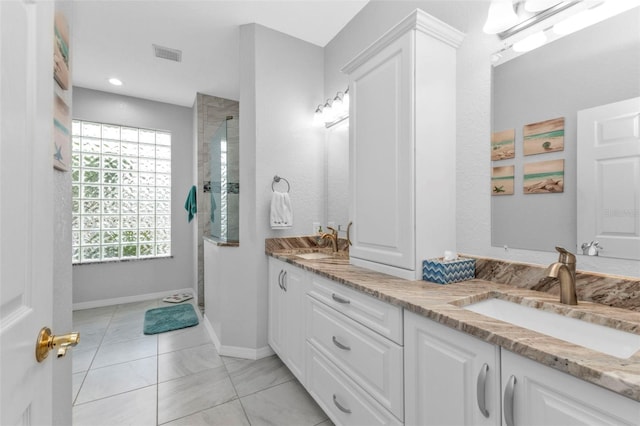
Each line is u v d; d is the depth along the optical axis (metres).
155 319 3.02
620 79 0.95
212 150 3.24
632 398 0.52
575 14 1.05
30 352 0.53
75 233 3.40
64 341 0.61
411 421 1.01
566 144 1.08
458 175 1.45
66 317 1.09
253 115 2.29
